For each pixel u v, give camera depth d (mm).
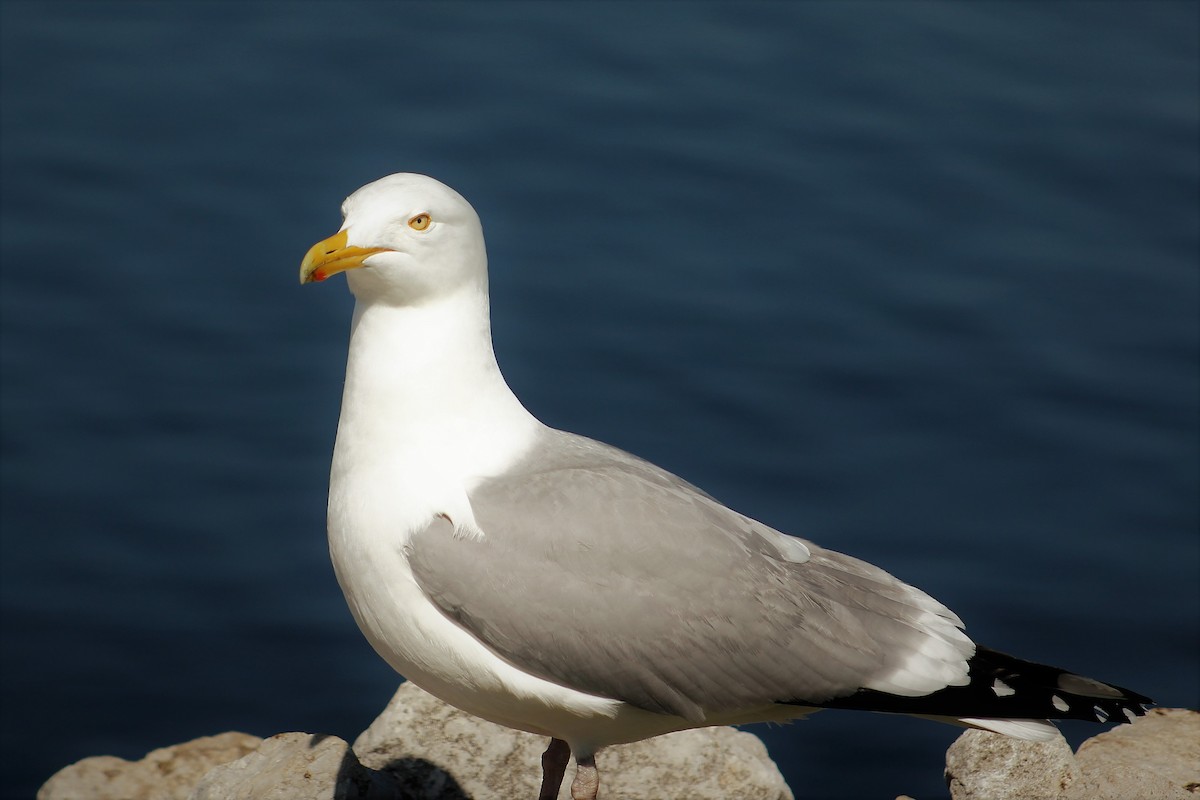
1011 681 7645
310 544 16234
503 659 7371
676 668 7375
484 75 21812
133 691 14562
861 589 7766
